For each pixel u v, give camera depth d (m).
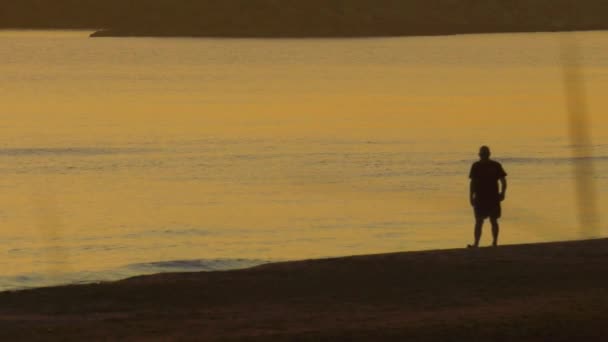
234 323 36.19
